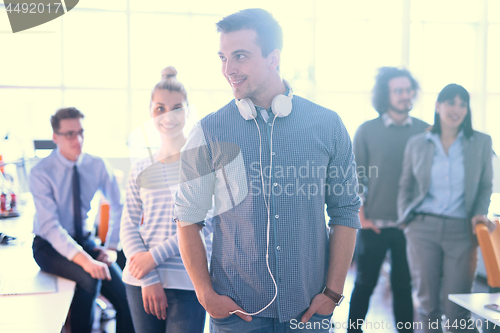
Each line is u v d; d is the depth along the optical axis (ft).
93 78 13.56
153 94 5.51
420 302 7.38
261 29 3.62
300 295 3.73
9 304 4.47
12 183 8.75
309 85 10.40
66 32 13.42
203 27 13.14
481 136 7.30
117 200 7.22
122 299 6.54
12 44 13.28
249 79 3.66
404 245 7.39
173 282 5.00
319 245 3.83
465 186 7.20
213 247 3.86
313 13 10.57
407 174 7.35
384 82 7.47
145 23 13.34
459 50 10.79
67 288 5.05
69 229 6.59
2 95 13.11
